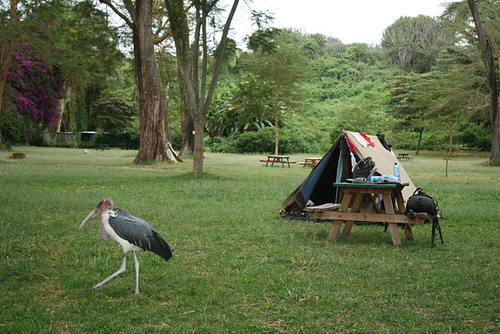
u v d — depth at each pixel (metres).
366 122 55.41
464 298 4.35
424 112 41.72
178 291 4.55
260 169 22.70
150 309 4.07
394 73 85.00
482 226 8.30
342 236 7.26
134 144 56.19
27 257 5.68
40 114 38.53
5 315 3.87
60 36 29.92
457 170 23.73
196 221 8.23
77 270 5.22
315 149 46.94
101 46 26.30
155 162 23.44
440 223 8.68
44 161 24.27
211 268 5.34
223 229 7.59
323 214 6.95
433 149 53.91
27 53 30.38
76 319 3.84
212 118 50.34
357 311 4.04
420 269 5.36
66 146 49.50
